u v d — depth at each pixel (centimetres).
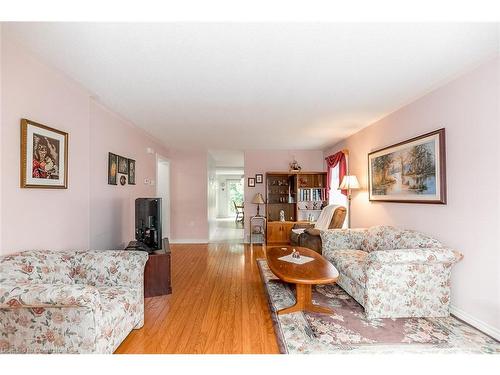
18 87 184
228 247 570
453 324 224
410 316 236
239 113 341
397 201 321
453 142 241
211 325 229
